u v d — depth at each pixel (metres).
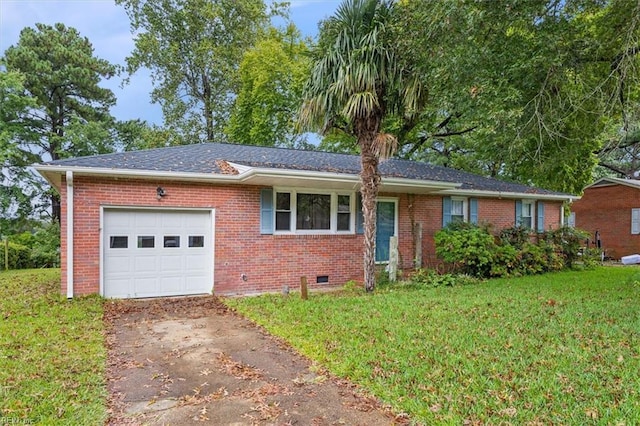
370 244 9.67
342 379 4.39
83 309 7.57
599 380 4.09
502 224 14.83
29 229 22.59
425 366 4.57
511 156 9.53
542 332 5.81
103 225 8.80
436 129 20.00
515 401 3.71
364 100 8.74
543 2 6.91
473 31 7.07
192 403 3.94
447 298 8.45
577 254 15.08
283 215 10.66
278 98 21.23
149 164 9.29
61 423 3.45
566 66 7.66
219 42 25.36
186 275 9.62
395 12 8.76
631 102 8.64
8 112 20.19
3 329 6.12
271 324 6.68
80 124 22.59
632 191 19.62
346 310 7.36
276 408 3.81
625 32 7.54
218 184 9.78
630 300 8.16
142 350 5.54
